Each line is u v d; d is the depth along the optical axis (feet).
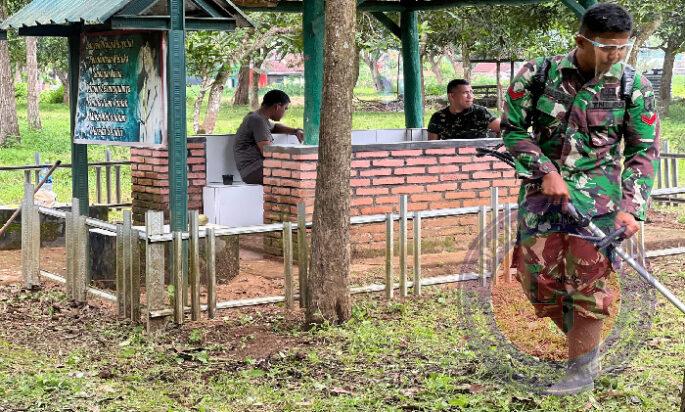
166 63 27.22
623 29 16.94
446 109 37.17
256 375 20.83
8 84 94.02
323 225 24.30
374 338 23.18
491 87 126.72
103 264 28.48
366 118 128.47
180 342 23.67
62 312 26.99
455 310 25.93
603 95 17.62
